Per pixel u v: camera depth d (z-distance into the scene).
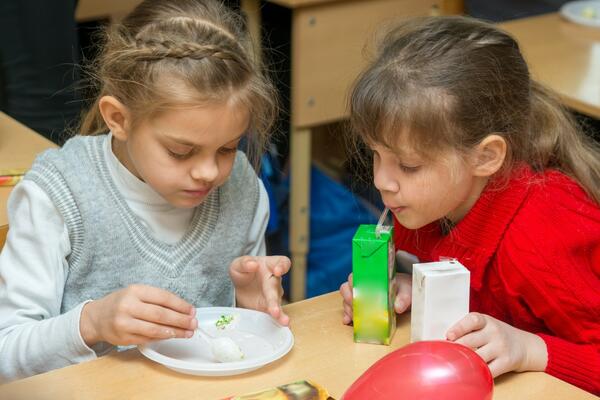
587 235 1.23
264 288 1.24
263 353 1.12
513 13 3.26
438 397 0.85
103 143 1.38
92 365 1.06
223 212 1.44
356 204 2.50
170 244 1.40
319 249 2.75
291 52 2.48
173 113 1.15
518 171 1.25
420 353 0.90
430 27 1.24
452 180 1.18
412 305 1.08
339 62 2.46
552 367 1.10
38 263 1.30
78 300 1.37
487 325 1.07
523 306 1.26
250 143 1.43
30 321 1.25
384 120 1.15
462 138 1.17
